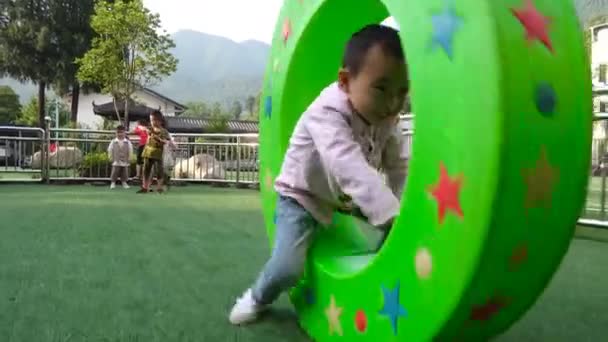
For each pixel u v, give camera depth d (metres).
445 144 1.26
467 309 1.28
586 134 1.26
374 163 1.91
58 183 11.17
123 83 19.17
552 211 1.24
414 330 1.38
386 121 1.85
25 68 31.84
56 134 11.59
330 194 1.90
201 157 11.83
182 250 3.62
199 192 9.40
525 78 1.18
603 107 5.41
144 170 9.16
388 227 1.61
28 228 4.51
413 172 1.35
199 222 5.09
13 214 5.49
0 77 33.06
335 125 1.69
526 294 1.34
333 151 1.66
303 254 1.92
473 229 1.20
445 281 1.27
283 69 2.19
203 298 2.45
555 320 2.25
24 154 11.39
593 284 2.94
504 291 1.29
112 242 3.88
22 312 2.20
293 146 1.90
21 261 3.19
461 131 1.22
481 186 1.17
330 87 1.83
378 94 1.66
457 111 1.23
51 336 1.92
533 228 1.23
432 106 1.29
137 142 12.78
